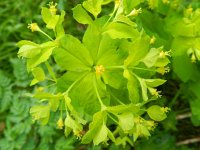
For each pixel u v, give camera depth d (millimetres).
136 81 177
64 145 253
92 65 175
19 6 309
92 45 172
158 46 208
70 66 173
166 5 234
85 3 173
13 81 299
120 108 166
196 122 247
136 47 165
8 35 311
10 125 268
